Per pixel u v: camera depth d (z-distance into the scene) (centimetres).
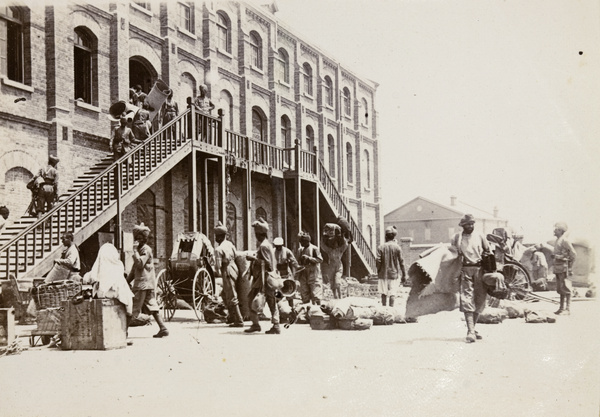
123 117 1705
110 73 1852
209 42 2327
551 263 1772
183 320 1312
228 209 2392
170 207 2064
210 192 2288
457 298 899
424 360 704
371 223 3575
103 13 1833
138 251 959
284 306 1195
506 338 856
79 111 1725
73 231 1342
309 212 2605
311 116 3072
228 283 1161
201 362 734
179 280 1318
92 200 1541
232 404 539
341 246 1500
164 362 741
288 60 2902
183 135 1803
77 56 1805
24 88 1561
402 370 651
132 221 1886
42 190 1450
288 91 2881
